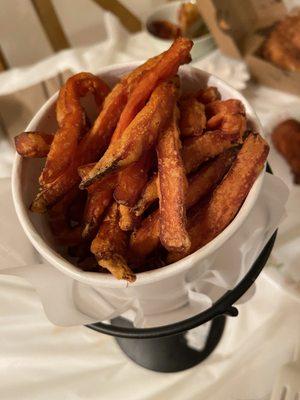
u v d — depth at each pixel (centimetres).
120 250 15
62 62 36
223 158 16
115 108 16
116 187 15
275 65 30
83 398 22
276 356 22
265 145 15
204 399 22
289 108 29
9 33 53
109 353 24
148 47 36
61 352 24
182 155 15
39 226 16
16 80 36
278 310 23
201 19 34
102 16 53
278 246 25
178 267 14
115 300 17
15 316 25
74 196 17
